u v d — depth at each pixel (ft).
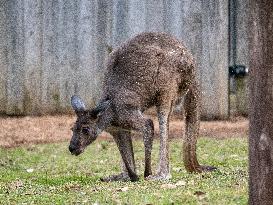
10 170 83.46
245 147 93.91
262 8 47.44
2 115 114.01
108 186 66.85
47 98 114.42
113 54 74.79
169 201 56.90
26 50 113.91
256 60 47.98
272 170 48.19
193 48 113.09
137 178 72.69
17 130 105.81
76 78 114.11
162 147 73.05
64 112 114.42
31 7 113.50
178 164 84.69
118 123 72.79
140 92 72.54
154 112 108.37
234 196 57.47
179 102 75.41
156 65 72.69
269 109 47.80
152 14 113.19
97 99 114.32
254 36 47.98
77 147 72.38
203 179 67.05
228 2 112.47
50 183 72.84
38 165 86.12
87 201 59.31
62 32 113.91
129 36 113.50
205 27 112.78
